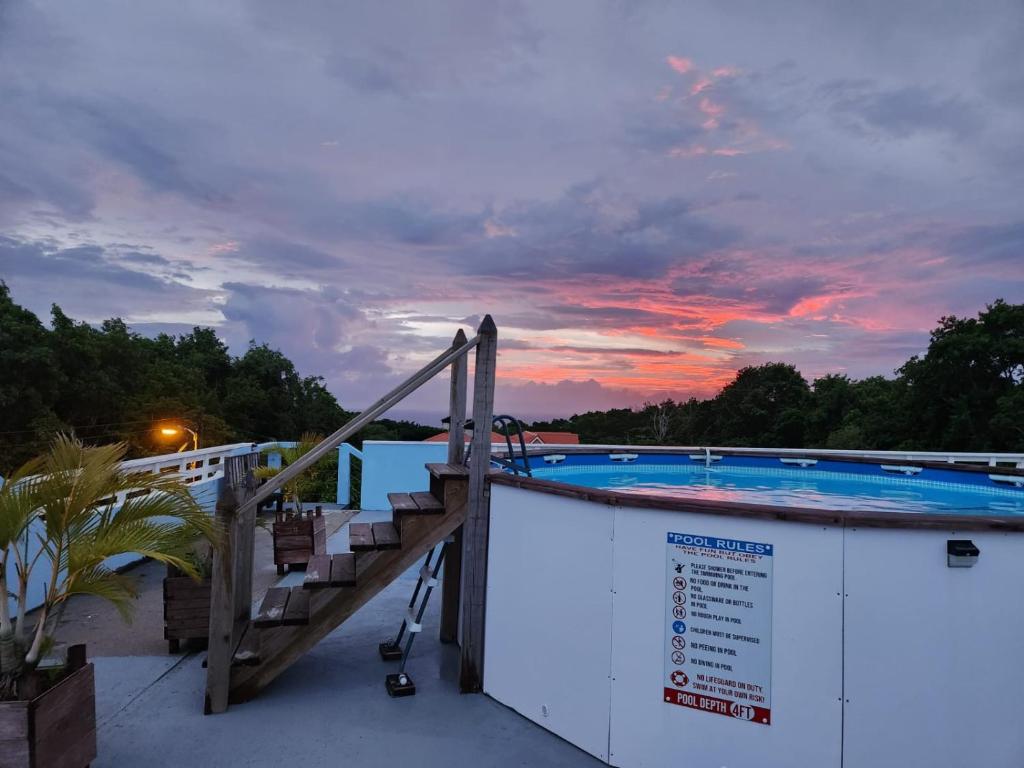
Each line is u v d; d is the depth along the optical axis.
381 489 10.62
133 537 2.91
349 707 3.68
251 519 4.64
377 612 5.55
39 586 5.38
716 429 58.44
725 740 2.78
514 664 3.65
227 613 3.60
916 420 34.84
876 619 2.59
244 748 3.19
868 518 2.56
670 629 2.91
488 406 3.89
